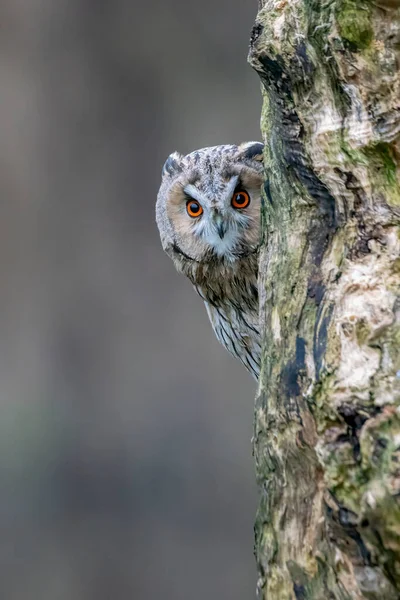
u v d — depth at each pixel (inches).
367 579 146.0
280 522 162.7
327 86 162.7
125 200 682.8
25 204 673.0
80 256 682.2
